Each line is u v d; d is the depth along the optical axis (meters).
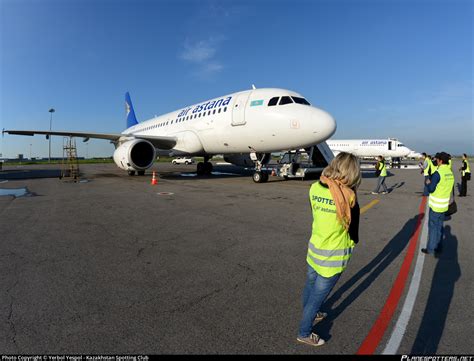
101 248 4.75
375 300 3.21
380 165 11.94
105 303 3.07
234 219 6.80
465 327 2.70
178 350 2.38
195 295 3.25
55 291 3.31
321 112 11.70
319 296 2.36
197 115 16.03
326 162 17.58
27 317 2.80
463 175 11.52
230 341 2.49
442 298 3.24
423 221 6.84
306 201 9.24
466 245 5.08
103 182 15.17
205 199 9.62
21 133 15.88
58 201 9.20
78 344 2.43
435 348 2.43
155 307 3.00
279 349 2.40
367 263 4.25
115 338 2.51
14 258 4.29
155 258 4.33
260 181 14.89
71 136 17.30
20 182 15.25
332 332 2.65
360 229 6.12
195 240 5.19
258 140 13.12
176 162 54.72
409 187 14.16
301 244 4.98
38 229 5.87
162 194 10.77
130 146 14.69
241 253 4.55
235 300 3.15
